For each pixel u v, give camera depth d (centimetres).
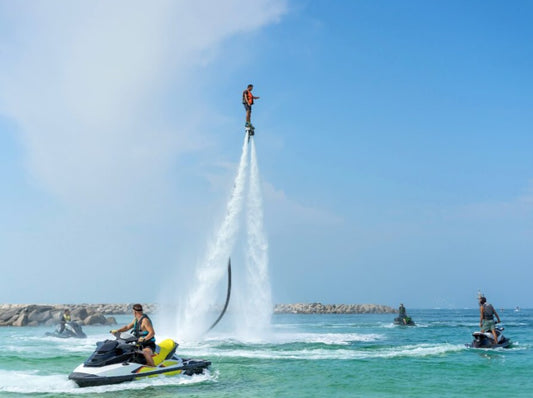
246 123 2766
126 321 6506
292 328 4375
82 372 1215
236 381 1341
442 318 9056
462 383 1339
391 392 1209
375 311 14825
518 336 3328
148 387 1204
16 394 1135
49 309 5372
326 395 1168
